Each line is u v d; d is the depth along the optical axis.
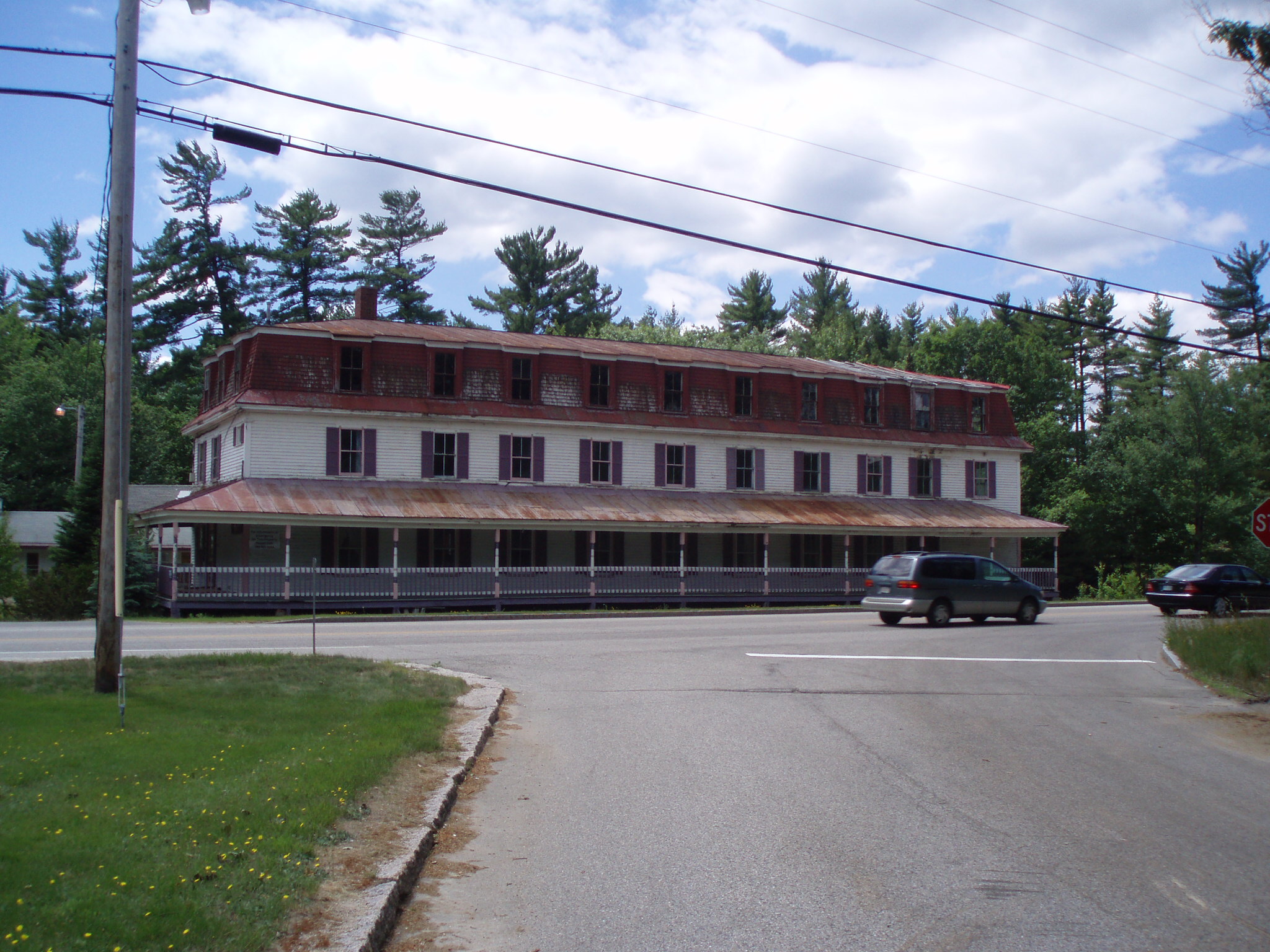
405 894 6.17
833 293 99.19
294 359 35.12
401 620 27.67
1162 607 32.34
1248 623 20.94
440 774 8.85
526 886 6.44
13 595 39.12
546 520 35.25
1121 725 12.83
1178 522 61.59
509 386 37.91
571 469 38.84
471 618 29.00
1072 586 63.62
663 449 40.53
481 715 11.75
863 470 44.69
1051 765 10.27
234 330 67.69
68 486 56.47
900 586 26.28
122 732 9.67
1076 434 69.44
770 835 7.59
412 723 10.65
